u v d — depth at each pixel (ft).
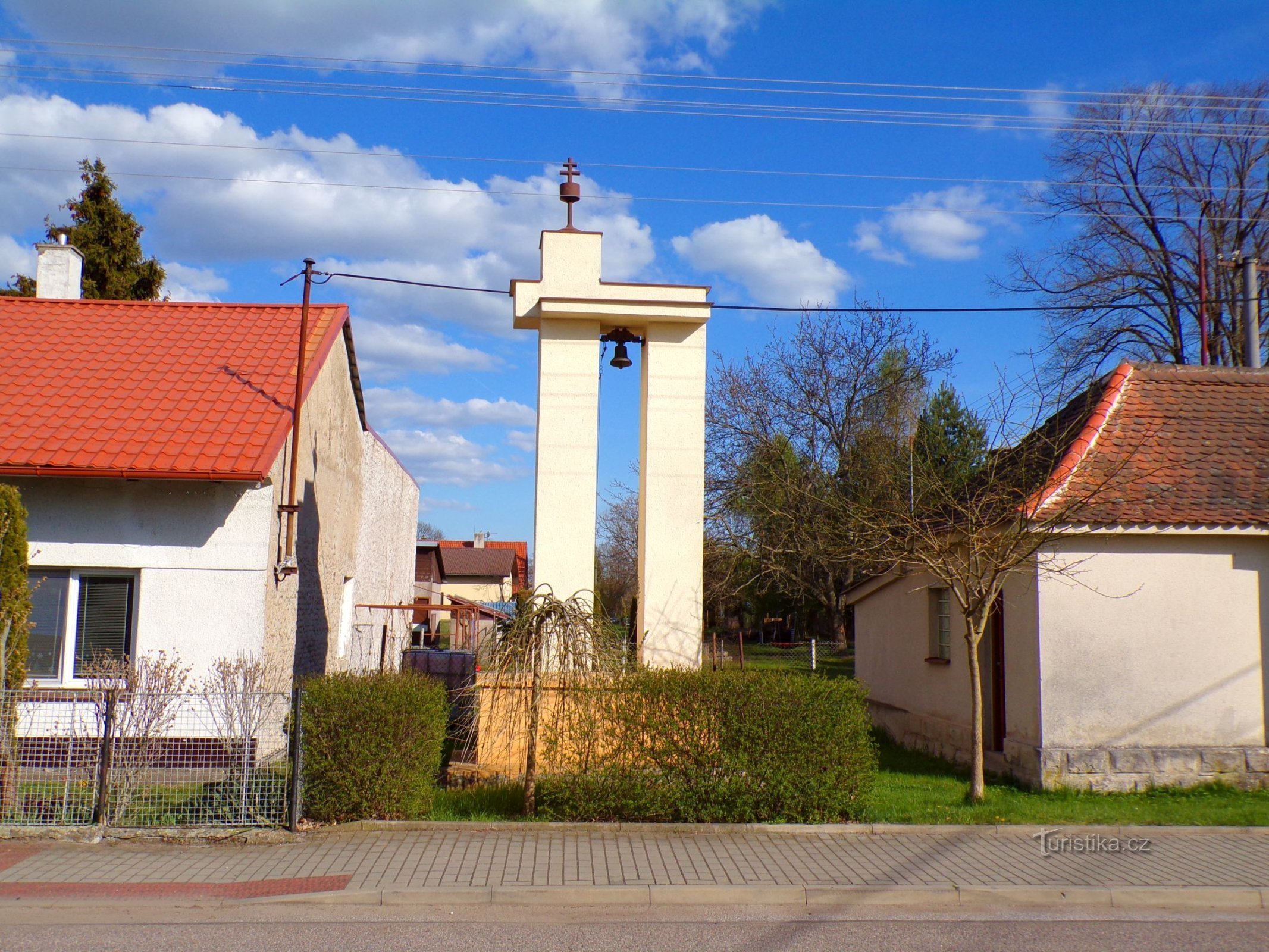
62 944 20.56
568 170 43.19
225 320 54.29
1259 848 28.09
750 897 24.02
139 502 39.93
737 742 30.07
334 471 58.23
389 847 27.45
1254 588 38.22
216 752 30.60
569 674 30.55
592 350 41.55
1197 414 43.80
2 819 28.78
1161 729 37.35
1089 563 37.93
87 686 38.68
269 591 40.81
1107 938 21.72
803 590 109.19
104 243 103.30
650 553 40.83
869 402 107.55
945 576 33.81
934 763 44.88
